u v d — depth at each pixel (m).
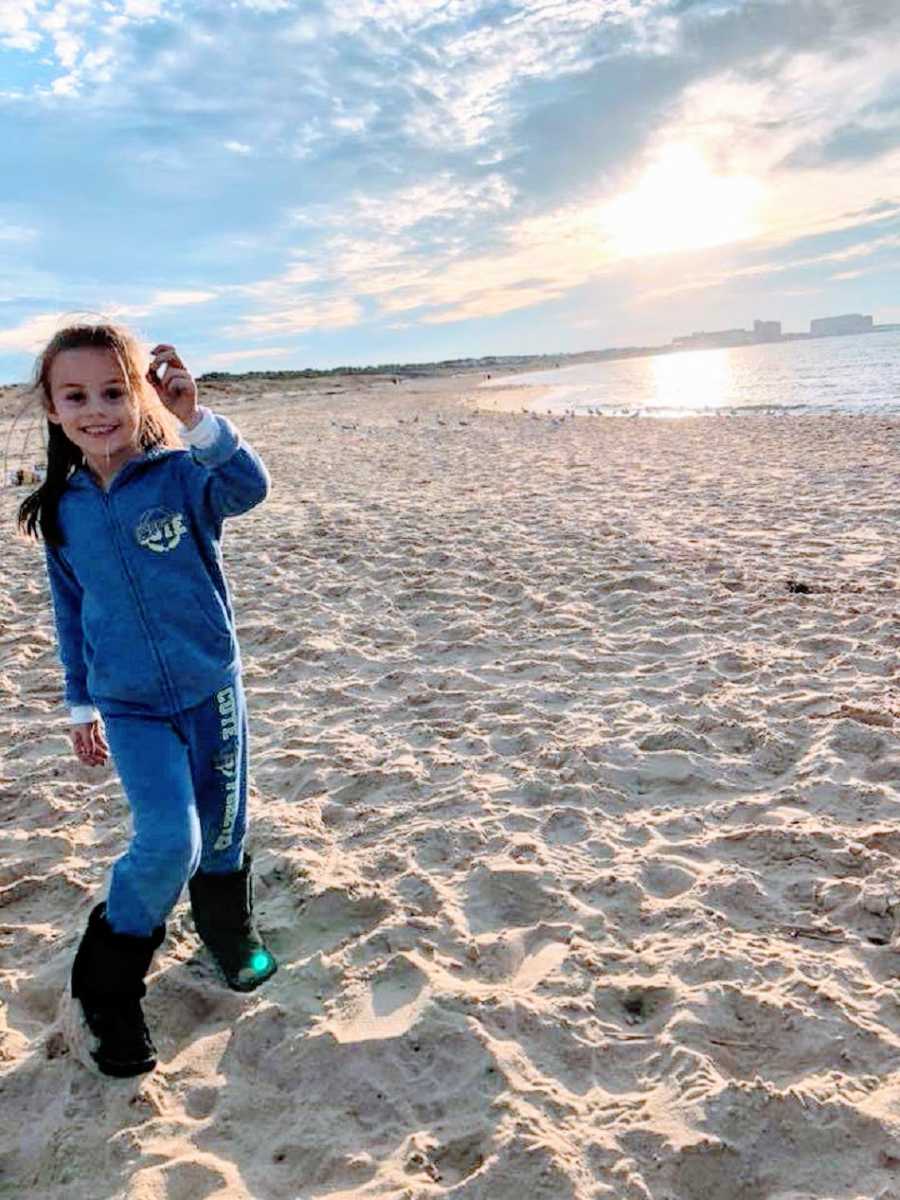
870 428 18.52
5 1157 2.13
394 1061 2.31
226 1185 2.02
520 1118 2.10
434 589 6.87
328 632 5.98
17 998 2.64
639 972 2.63
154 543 2.30
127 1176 2.05
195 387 2.25
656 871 3.12
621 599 6.36
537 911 2.96
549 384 67.19
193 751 2.42
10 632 6.20
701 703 4.43
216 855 2.56
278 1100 2.26
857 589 6.26
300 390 64.50
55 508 2.37
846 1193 1.93
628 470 13.74
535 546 8.17
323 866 3.21
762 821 3.40
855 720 4.14
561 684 4.92
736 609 5.98
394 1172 2.01
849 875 3.03
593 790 3.70
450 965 2.69
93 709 2.59
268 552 8.44
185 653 2.33
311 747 4.27
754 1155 2.02
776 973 2.57
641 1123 2.09
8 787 4.01
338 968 2.68
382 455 17.73
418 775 3.91
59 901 3.15
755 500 10.28
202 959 2.76
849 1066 2.24
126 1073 2.29
